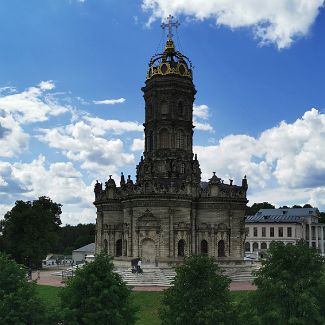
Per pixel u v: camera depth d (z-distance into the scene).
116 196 104.38
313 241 169.00
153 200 92.88
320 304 37.56
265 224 166.25
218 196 97.81
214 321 37.31
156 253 91.81
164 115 102.06
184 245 93.81
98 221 109.44
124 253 97.06
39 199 152.12
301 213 170.50
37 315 38.25
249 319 38.69
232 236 98.12
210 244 96.94
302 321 36.00
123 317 40.62
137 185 95.81
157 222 92.38
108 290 40.00
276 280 38.25
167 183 94.62
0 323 37.00
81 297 40.59
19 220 126.38
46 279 97.62
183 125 102.38
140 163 104.19
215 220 97.88
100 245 107.38
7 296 37.94
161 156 100.56
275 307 37.19
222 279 39.88
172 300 39.16
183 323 38.19
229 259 96.19
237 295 69.56
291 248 39.44
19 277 41.06
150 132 103.56
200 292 38.44
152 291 74.81
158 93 102.75
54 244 135.25
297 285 37.34
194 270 39.41
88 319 39.00
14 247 126.19
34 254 125.44
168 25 106.81
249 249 166.50
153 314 60.81
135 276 84.12
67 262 153.88
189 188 95.38
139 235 92.62
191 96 104.56
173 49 105.62
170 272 87.44
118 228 103.25
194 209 97.88
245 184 100.31
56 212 155.25
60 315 38.53
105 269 41.69
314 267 38.84
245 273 92.69
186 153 101.75
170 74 102.00
